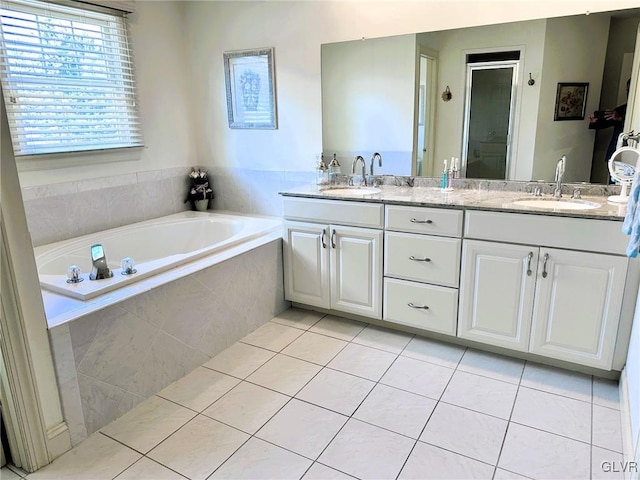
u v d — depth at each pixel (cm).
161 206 364
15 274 165
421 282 265
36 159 277
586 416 205
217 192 392
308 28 317
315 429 200
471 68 271
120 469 179
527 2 249
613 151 243
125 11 316
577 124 249
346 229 282
